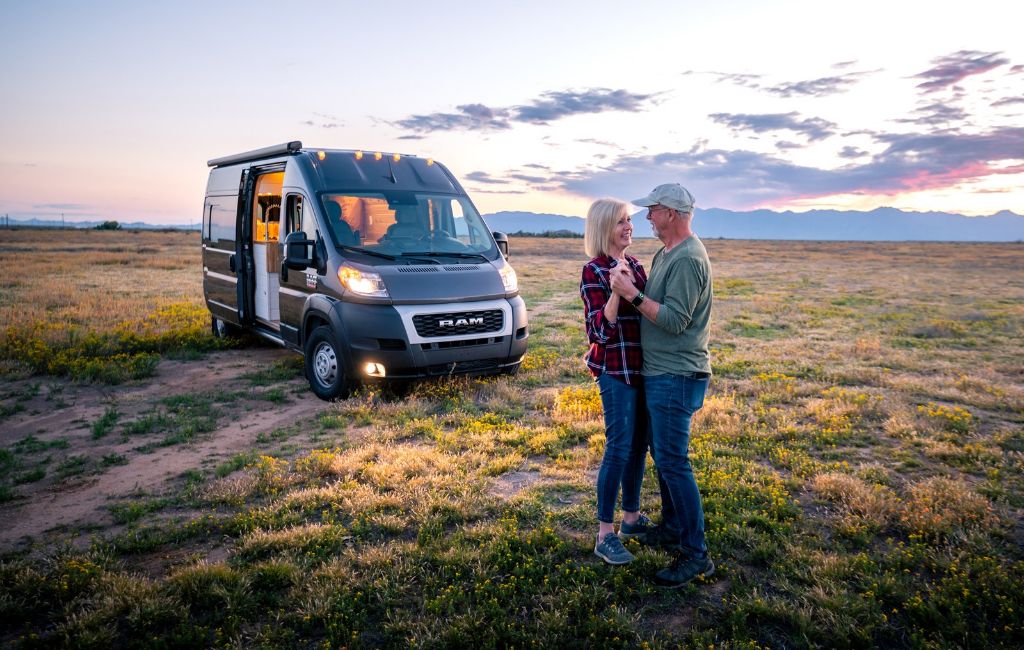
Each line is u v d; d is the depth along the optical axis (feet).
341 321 21.06
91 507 13.67
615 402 10.55
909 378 26.14
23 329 33.27
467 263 23.03
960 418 19.21
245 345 32.91
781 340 35.55
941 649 8.59
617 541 10.78
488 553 10.90
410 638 8.87
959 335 38.14
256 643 8.91
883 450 16.67
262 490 14.25
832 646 8.82
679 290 9.53
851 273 96.53
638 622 9.40
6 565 10.75
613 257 10.69
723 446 16.92
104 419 19.67
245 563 10.89
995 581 10.06
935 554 11.06
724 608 9.58
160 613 9.30
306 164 24.09
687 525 10.28
